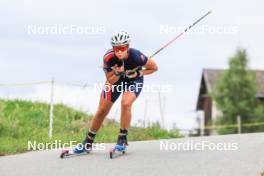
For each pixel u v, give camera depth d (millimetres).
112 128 29562
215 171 16375
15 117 29750
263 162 17094
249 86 84250
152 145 20953
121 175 16375
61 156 18875
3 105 31203
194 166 17047
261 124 80688
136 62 18328
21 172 17328
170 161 17797
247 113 82312
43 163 18281
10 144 23062
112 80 18531
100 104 18828
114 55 18188
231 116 82500
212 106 97938
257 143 20219
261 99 93812
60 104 34188
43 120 29844
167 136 29938
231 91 84125
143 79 18969
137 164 17562
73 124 29781
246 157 17891
